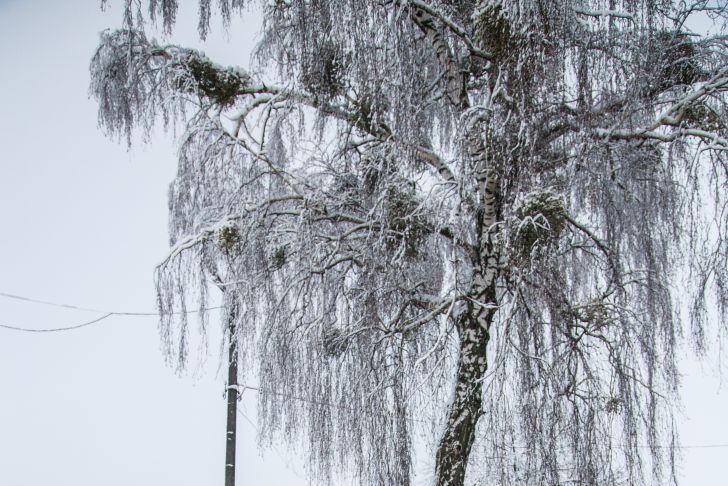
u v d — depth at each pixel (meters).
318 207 8.46
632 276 8.59
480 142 7.58
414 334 8.44
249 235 8.54
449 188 7.85
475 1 8.07
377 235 8.19
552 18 7.31
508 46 7.31
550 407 7.80
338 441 8.45
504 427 7.80
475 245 8.25
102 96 9.33
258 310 8.78
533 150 7.41
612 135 8.21
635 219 8.47
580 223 8.46
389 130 8.40
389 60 7.54
